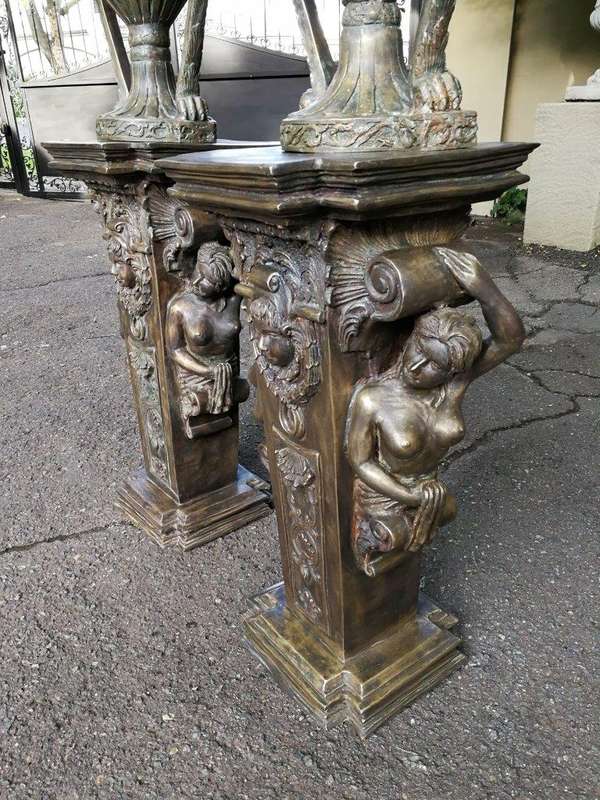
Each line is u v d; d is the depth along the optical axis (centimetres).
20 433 251
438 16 96
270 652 142
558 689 135
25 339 353
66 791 118
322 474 117
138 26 149
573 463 218
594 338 323
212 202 102
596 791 115
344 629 129
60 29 730
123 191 152
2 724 131
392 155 89
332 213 91
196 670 143
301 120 102
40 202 755
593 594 160
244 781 119
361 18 101
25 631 155
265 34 611
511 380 281
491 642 147
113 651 148
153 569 175
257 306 111
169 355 168
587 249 459
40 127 745
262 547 182
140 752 125
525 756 122
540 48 556
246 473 205
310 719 130
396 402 106
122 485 207
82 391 288
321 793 117
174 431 176
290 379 113
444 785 117
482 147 99
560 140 446
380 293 94
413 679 133
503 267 436
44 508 203
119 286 172
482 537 182
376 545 115
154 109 150
